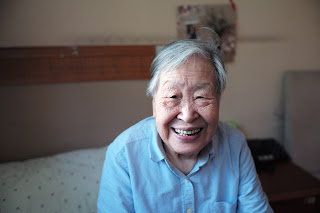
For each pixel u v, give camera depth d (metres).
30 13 1.33
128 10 1.44
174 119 0.64
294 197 1.18
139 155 0.72
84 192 1.09
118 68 1.47
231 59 1.63
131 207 0.71
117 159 0.71
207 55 0.61
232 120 1.75
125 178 0.71
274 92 1.76
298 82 1.69
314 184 1.26
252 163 0.81
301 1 1.65
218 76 0.64
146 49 1.48
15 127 1.45
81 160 1.31
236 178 0.77
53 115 1.48
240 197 0.79
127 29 1.46
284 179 1.31
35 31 1.35
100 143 1.57
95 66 1.44
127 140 0.73
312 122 1.74
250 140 1.69
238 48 1.63
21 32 1.34
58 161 1.30
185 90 0.60
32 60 1.36
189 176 0.73
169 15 1.49
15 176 1.13
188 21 1.52
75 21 1.39
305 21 1.68
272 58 1.70
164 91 0.61
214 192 0.75
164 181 0.71
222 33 1.57
